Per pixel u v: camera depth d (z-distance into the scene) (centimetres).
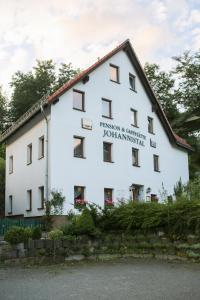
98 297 885
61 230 1675
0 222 2125
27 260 1476
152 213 1592
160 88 5159
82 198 2667
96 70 2930
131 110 3231
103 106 2980
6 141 3438
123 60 3203
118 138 3014
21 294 934
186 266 1319
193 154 4650
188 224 1458
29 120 2838
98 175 2792
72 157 2639
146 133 3344
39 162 2706
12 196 3219
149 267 1319
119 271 1252
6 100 5500
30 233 1541
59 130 2589
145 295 890
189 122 4894
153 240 1575
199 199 1549
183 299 841
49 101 2531
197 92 4834
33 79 5172
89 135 2781
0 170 3725
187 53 4844
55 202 2372
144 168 3256
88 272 1251
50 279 1129
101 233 1680
